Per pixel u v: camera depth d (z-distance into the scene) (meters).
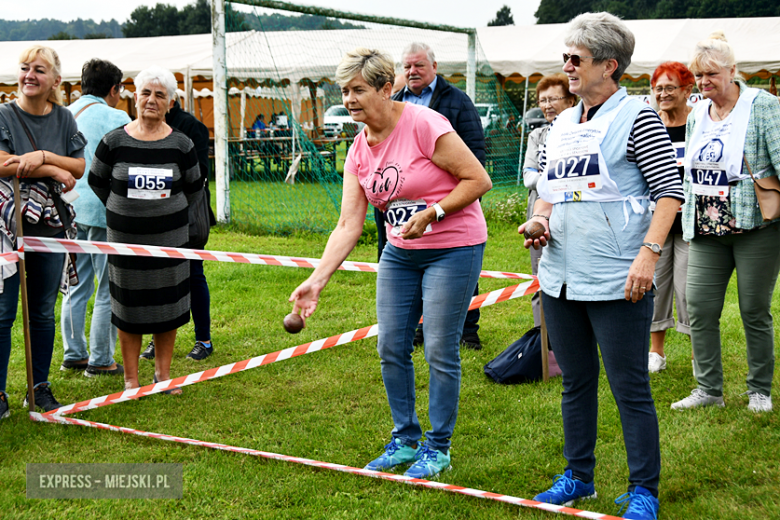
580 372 2.64
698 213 3.54
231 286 6.37
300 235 8.84
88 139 4.10
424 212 2.66
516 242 8.54
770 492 2.76
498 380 4.08
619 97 2.41
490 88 14.31
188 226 3.90
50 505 2.72
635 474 2.52
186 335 5.02
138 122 3.69
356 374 4.21
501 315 5.63
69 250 3.42
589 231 2.43
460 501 2.73
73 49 18.36
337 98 13.63
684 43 15.09
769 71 14.10
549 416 3.56
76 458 3.12
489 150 13.88
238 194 10.70
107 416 3.58
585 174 2.42
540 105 4.42
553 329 2.64
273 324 5.28
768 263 3.43
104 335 4.19
